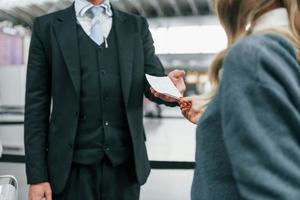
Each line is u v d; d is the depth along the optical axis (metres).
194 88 16.25
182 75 1.38
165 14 9.07
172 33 11.38
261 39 0.55
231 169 0.56
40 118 1.27
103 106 1.24
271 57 0.52
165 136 7.14
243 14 0.62
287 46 0.55
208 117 0.60
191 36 11.41
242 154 0.50
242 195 0.50
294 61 0.54
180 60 16.58
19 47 10.29
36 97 1.27
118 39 1.28
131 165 1.28
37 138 1.26
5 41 10.02
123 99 1.25
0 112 9.80
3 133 7.58
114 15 1.31
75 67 1.22
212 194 0.57
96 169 1.24
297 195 0.47
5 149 5.23
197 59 16.39
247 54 0.53
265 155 0.48
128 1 7.83
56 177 1.24
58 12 1.30
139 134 1.29
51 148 1.25
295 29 0.59
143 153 1.31
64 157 1.22
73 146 1.22
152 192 3.34
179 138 6.83
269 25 0.59
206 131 0.60
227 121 0.52
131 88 1.26
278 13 0.59
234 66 0.54
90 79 1.23
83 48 1.24
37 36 1.27
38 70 1.27
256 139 0.49
